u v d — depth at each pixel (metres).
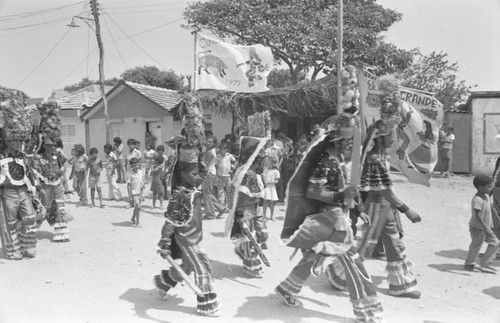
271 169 10.20
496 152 19.94
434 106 7.18
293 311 5.26
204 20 20.53
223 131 22.78
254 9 20.34
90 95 29.81
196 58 12.48
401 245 5.86
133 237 8.69
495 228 7.34
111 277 6.31
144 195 14.12
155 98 25.73
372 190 5.74
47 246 8.02
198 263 5.16
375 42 20.30
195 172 5.22
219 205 10.71
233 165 11.28
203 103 18.41
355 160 5.09
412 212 5.82
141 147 25.83
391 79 5.81
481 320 5.09
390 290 5.87
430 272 6.81
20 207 7.24
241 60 12.71
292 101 18.77
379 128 5.74
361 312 4.94
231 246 8.07
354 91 5.02
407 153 7.12
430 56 25.30
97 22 22.47
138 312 5.14
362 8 20.92
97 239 8.53
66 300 5.47
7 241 7.19
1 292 5.71
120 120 26.33
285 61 22.00
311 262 5.28
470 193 15.02
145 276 6.36
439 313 5.29
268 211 11.47
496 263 7.27
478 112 20.06
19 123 7.29
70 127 28.12
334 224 5.08
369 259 7.39
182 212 5.14
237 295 5.73
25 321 4.85
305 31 20.05
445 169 19.58
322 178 5.05
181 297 5.62
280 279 6.38
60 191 8.36
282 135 13.12
